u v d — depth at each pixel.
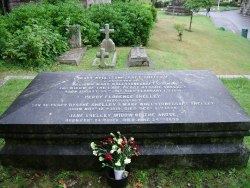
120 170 3.39
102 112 3.78
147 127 3.60
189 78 4.55
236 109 3.82
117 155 3.41
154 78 4.54
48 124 3.60
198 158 3.71
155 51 10.74
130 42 11.92
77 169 3.80
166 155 3.68
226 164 3.78
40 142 3.76
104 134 3.66
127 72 4.79
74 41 10.20
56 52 8.88
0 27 9.08
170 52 12.05
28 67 8.13
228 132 3.65
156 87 4.27
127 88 4.25
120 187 3.47
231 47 15.19
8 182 3.62
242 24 29.11
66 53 9.38
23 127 3.63
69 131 3.64
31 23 9.74
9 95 6.23
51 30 9.88
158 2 42.75
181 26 15.62
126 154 3.40
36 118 3.69
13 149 3.75
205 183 3.59
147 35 12.21
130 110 3.80
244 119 3.63
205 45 14.94
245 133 3.66
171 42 14.64
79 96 4.08
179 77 4.57
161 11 36.03
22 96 4.15
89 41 10.92
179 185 3.56
